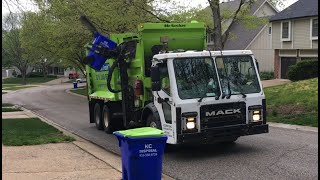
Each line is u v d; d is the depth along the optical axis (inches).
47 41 1127.6
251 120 326.3
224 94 317.7
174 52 333.4
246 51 336.5
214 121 314.5
